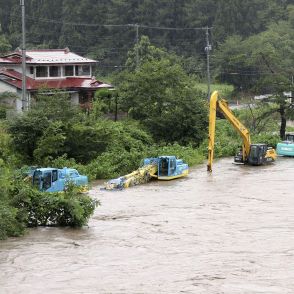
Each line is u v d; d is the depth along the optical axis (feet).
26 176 193.26
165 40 585.63
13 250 126.21
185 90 297.74
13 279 106.42
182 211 168.45
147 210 169.78
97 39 588.09
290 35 576.61
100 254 123.24
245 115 366.43
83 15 589.32
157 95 296.92
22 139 227.20
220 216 161.38
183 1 603.67
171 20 586.86
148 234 141.28
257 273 109.29
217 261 117.29
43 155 225.56
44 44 575.79
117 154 241.55
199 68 543.80
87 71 363.35
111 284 103.40
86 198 153.69
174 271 110.83
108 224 152.25
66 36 579.48
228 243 132.16
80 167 223.10
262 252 124.16
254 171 246.68
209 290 100.01
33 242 133.59
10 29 603.26
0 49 506.89
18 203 148.25
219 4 591.78
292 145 294.25
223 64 522.88
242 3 602.85
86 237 138.62
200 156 275.59
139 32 584.81
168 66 308.60
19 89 323.57
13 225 140.77
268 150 270.46
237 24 596.29
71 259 119.34
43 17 601.21
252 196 191.42
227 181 221.05
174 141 291.58
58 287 101.96
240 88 511.40
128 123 293.84
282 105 336.49
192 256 121.29
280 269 111.86
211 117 242.99
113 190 201.77
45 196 151.94
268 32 552.82
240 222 153.69
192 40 597.52
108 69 567.59
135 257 120.88
